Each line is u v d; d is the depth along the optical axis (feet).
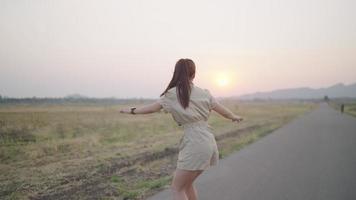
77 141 39.24
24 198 16.62
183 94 10.14
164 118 87.04
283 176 21.08
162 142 40.04
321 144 37.73
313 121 82.99
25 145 36.27
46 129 51.85
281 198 16.26
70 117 82.64
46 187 18.72
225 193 16.92
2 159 28.40
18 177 21.27
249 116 109.09
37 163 26.45
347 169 23.58
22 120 65.51
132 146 36.52
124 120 77.56
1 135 43.98
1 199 16.53
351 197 16.63
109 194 17.03
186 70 10.44
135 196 16.34
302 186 18.62
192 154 10.03
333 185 18.94
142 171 23.18
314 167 24.16
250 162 25.91
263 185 18.66
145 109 10.32
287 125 69.26
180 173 10.28
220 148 34.30
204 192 17.04
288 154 30.17
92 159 28.07
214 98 10.76
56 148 34.01
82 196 16.78
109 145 37.17
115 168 24.13
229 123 72.95
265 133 52.06
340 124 71.97
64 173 22.44
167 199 15.75
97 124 63.62
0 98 239.30
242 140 41.22
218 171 22.34
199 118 10.32
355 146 36.04
